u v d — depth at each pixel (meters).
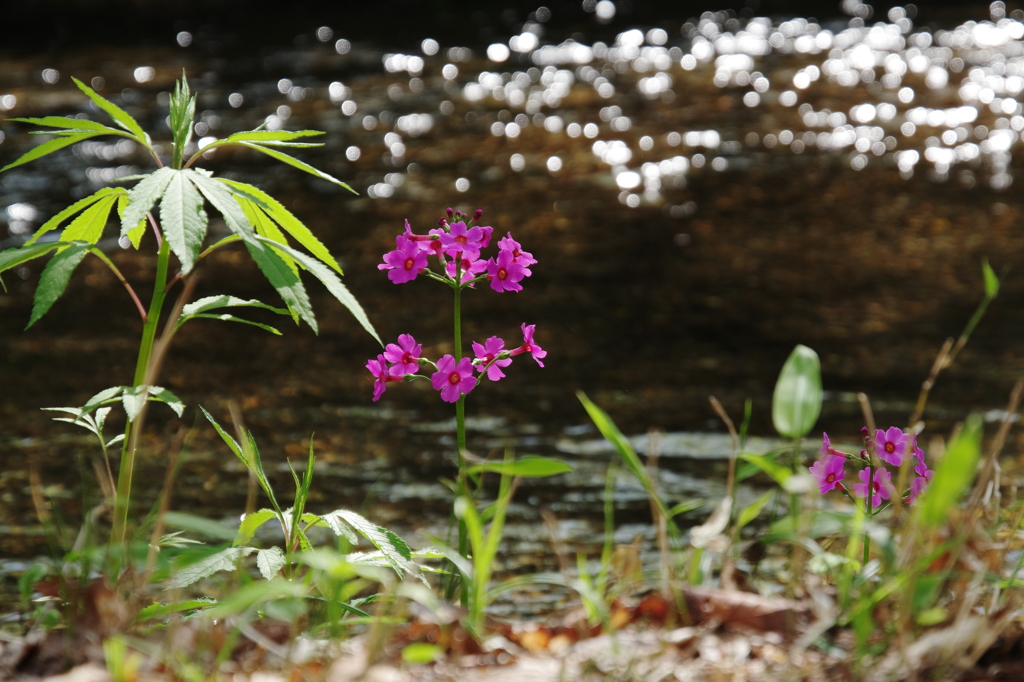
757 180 9.55
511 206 8.76
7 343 5.89
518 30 15.69
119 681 1.75
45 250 2.45
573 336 6.16
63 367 5.55
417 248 2.63
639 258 7.61
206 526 2.09
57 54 13.91
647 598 2.10
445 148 10.43
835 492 3.99
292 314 2.52
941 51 14.32
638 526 3.94
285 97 12.12
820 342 6.10
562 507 4.13
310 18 16.39
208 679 1.81
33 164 9.58
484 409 5.16
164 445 4.67
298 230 2.66
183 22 16.02
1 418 4.89
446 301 6.69
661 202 8.94
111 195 2.62
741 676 1.80
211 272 7.07
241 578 2.21
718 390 5.40
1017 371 5.61
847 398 5.28
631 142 10.68
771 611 1.99
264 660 1.94
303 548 2.49
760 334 6.23
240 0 16.89
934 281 7.15
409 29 15.72
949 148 10.50
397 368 2.57
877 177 9.65
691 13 16.75
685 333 6.23
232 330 6.16
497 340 2.62
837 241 8.00
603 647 1.94
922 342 6.08
